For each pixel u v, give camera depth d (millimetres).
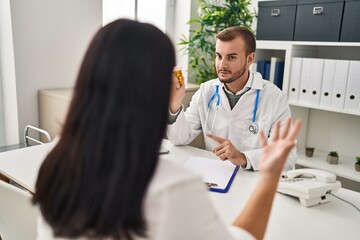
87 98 486
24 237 1050
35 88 2189
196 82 2977
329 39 2061
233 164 1434
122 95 467
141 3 2889
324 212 1075
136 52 473
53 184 514
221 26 2680
